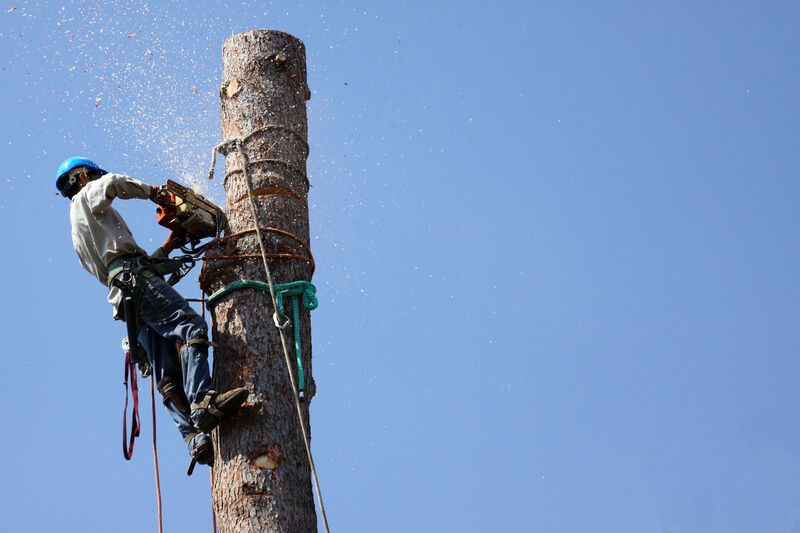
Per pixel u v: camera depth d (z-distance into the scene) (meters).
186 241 15.21
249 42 15.77
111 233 14.77
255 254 14.38
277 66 15.66
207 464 13.96
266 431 13.46
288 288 14.32
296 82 15.79
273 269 14.39
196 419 13.44
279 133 15.29
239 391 13.32
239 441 13.42
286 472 13.33
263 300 14.20
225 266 14.45
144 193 14.79
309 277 14.87
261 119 15.30
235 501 13.18
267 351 13.93
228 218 14.88
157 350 14.44
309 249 14.93
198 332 13.99
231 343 14.02
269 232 14.59
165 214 14.77
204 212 14.88
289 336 14.20
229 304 14.23
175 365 14.38
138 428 14.88
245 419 13.52
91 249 14.82
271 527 12.98
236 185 14.97
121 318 14.94
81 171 15.71
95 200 14.71
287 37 15.98
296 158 15.29
